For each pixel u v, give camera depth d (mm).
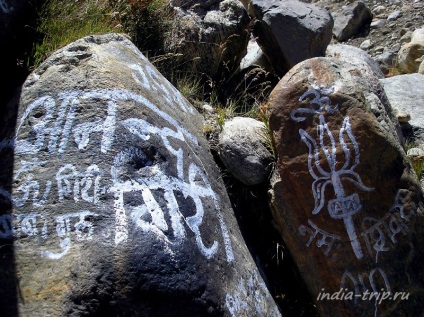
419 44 2230
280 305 1322
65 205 990
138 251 927
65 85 1165
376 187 1265
